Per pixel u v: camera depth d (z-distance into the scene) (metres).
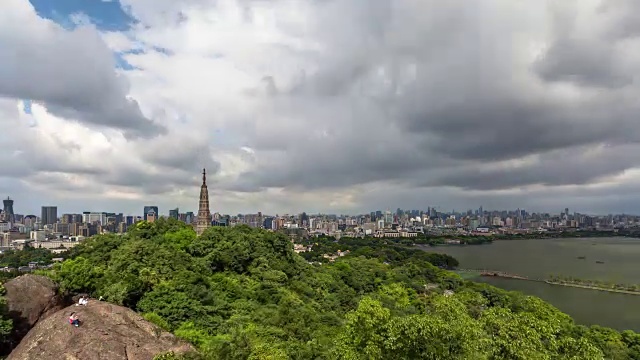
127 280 80.06
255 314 94.62
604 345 115.50
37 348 51.34
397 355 40.78
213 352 59.59
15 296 63.81
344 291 158.00
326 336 90.00
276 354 61.09
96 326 55.62
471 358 39.84
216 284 106.94
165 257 104.94
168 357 48.53
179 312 76.94
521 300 148.62
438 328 40.47
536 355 39.53
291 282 138.88
